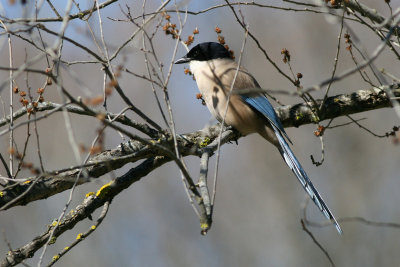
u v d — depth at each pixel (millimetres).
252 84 9266
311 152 16203
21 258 7527
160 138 7895
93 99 5145
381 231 14438
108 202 7973
